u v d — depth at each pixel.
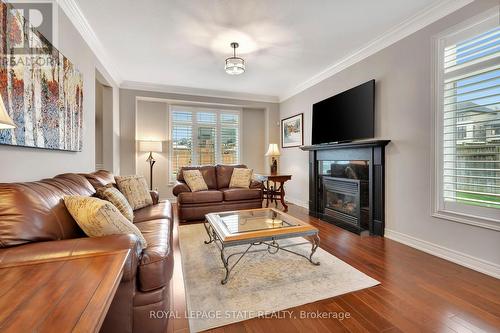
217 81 4.69
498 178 1.96
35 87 1.68
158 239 1.58
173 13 2.45
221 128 5.88
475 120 2.12
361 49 3.24
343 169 3.64
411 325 1.41
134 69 4.04
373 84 3.06
